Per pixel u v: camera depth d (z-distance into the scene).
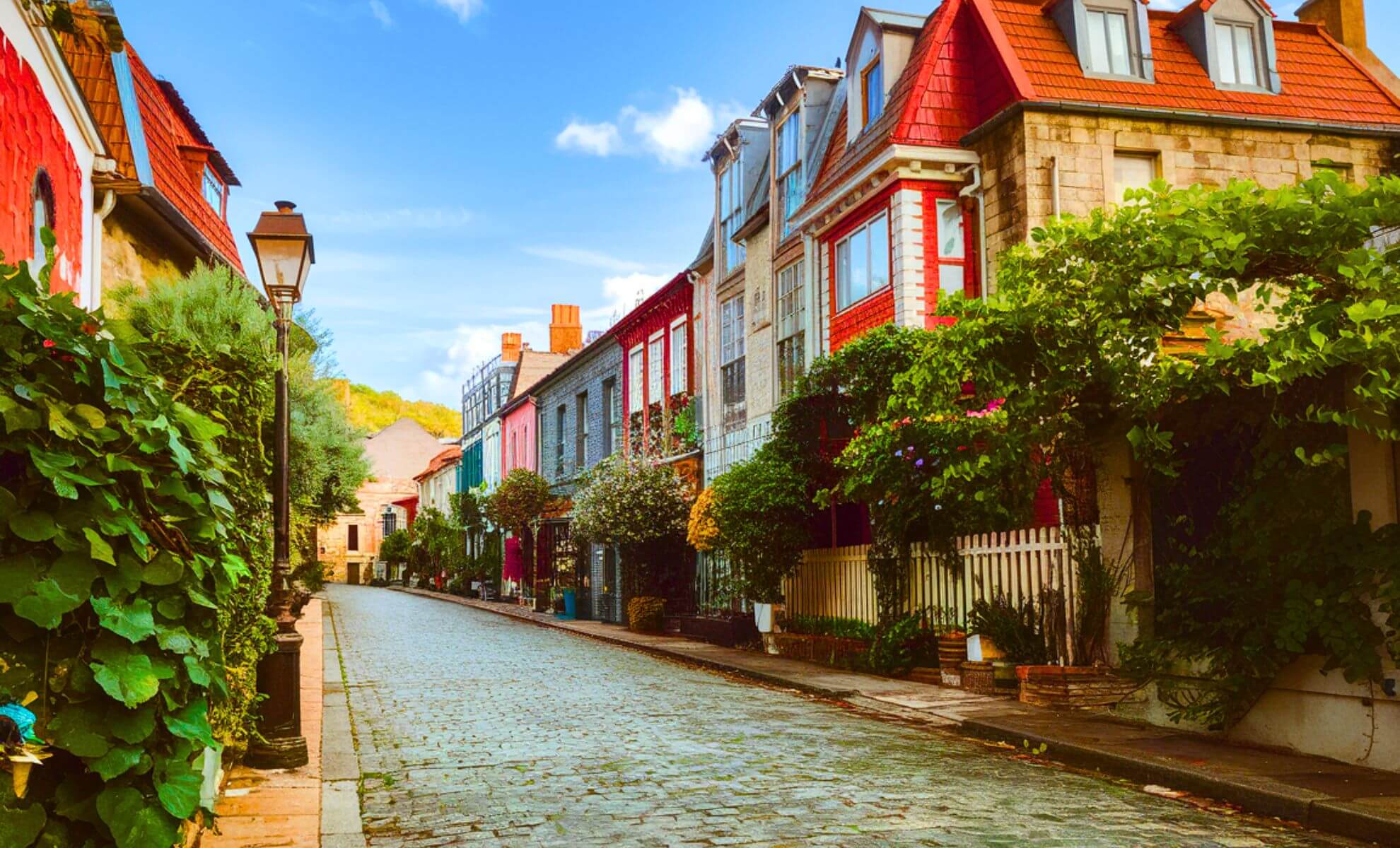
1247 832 5.95
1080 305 8.76
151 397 3.42
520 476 35.38
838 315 17.62
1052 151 14.62
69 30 5.77
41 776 3.00
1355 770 7.14
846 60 18.22
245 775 7.36
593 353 31.84
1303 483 7.80
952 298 9.89
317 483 17.34
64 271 9.08
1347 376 7.45
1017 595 11.84
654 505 23.14
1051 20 15.98
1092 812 6.43
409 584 55.94
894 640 13.56
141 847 3.05
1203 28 16.00
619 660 17.27
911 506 13.30
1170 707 8.98
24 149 7.32
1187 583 8.79
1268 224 7.57
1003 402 10.24
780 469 16.70
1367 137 15.98
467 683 13.49
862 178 16.16
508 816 6.37
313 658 15.68
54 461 2.91
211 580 3.65
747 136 22.38
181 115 18.05
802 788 7.10
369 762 8.15
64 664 2.98
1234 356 8.00
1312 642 7.73
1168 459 9.09
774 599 17.72
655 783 7.29
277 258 8.28
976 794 6.92
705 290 24.14
